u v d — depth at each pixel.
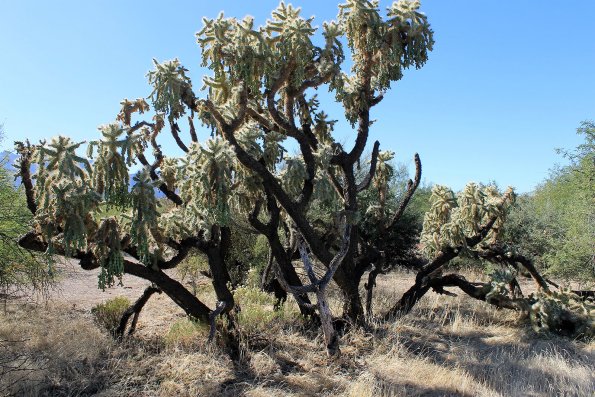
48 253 4.62
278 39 5.82
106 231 4.88
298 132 6.19
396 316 7.48
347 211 6.52
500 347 6.46
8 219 6.30
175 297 5.94
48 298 7.88
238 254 9.67
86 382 4.84
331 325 5.86
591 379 5.06
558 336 6.89
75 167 4.52
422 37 6.50
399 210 8.40
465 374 5.30
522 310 7.26
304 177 6.16
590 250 8.42
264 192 6.41
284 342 6.14
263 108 6.52
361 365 5.64
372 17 6.31
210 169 5.02
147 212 4.79
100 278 4.81
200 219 5.61
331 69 5.99
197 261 9.50
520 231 11.73
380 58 6.68
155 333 6.64
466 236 8.32
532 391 4.79
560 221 11.16
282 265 6.77
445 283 7.73
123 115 6.45
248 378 5.13
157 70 5.45
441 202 8.12
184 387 4.81
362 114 6.86
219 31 5.54
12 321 6.49
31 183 5.04
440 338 6.79
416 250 11.27
